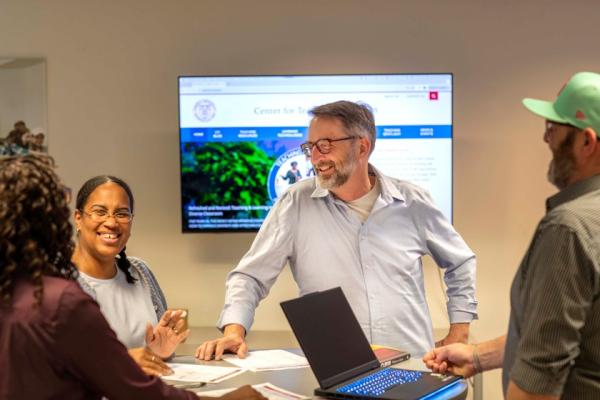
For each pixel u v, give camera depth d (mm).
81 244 2385
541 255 1502
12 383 1342
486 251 3883
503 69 3848
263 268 2684
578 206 1503
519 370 1501
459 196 3879
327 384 1802
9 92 3803
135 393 1429
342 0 3818
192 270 3881
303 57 3826
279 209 2768
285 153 3775
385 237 2703
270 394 1768
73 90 3818
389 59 3830
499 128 3855
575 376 1510
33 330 1335
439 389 1806
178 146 3854
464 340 2787
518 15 3826
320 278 2676
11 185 1358
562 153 1584
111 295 2367
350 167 2613
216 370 2029
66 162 3834
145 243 3867
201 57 3820
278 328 3906
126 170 3848
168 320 2111
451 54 3838
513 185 3869
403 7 3824
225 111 3756
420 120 3781
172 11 3805
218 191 3771
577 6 3824
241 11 3809
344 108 2619
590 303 1467
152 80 3826
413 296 2729
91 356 1381
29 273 1370
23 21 3793
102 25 3803
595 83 1559
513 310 1646
